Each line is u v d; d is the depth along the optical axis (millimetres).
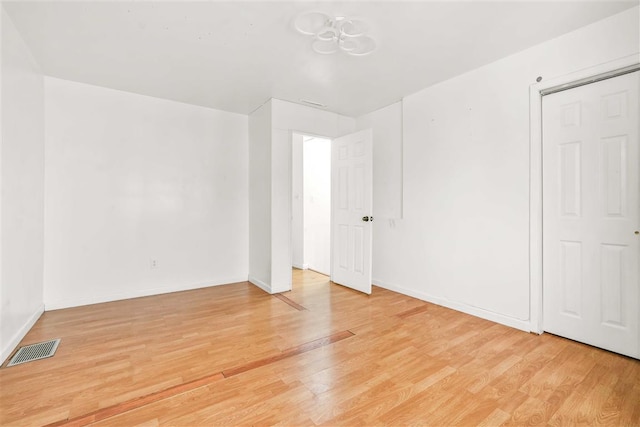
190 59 2635
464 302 2951
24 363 1990
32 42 2354
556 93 2355
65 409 1549
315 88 3279
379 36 2268
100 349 2193
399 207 3686
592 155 2191
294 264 5238
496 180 2676
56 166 3018
